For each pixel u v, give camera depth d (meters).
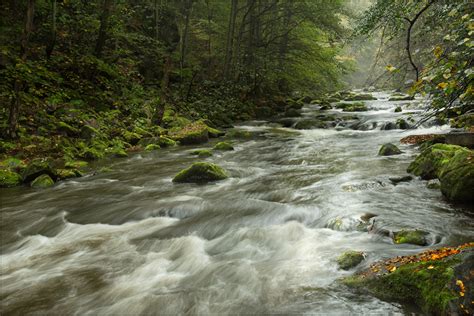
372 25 6.36
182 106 18.08
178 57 21.70
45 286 3.98
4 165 8.73
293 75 26.50
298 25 24.77
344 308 3.10
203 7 25.41
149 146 12.39
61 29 16.45
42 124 11.38
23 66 9.76
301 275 3.78
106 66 15.71
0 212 6.45
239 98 22.19
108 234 5.41
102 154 11.08
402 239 4.31
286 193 6.72
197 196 6.95
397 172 7.59
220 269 4.12
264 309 3.26
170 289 3.78
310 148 11.74
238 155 11.25
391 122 14.79
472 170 5.37
